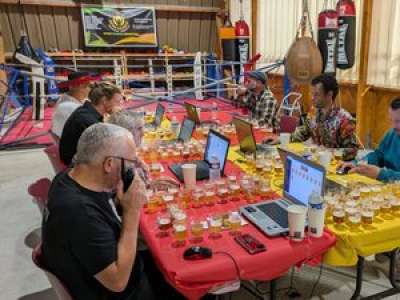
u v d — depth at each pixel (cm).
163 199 182
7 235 293
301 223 144
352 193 179
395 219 160
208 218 165
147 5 933
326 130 279
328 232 151
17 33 865
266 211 168
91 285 122
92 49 912
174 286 132
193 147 274
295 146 277
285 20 684
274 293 177
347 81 546
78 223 117
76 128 258
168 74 848
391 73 482
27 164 472
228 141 218
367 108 517
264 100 386
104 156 125
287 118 335
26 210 338
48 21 880
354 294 191
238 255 137
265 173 221
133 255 126
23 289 227
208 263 133
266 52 756
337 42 459
